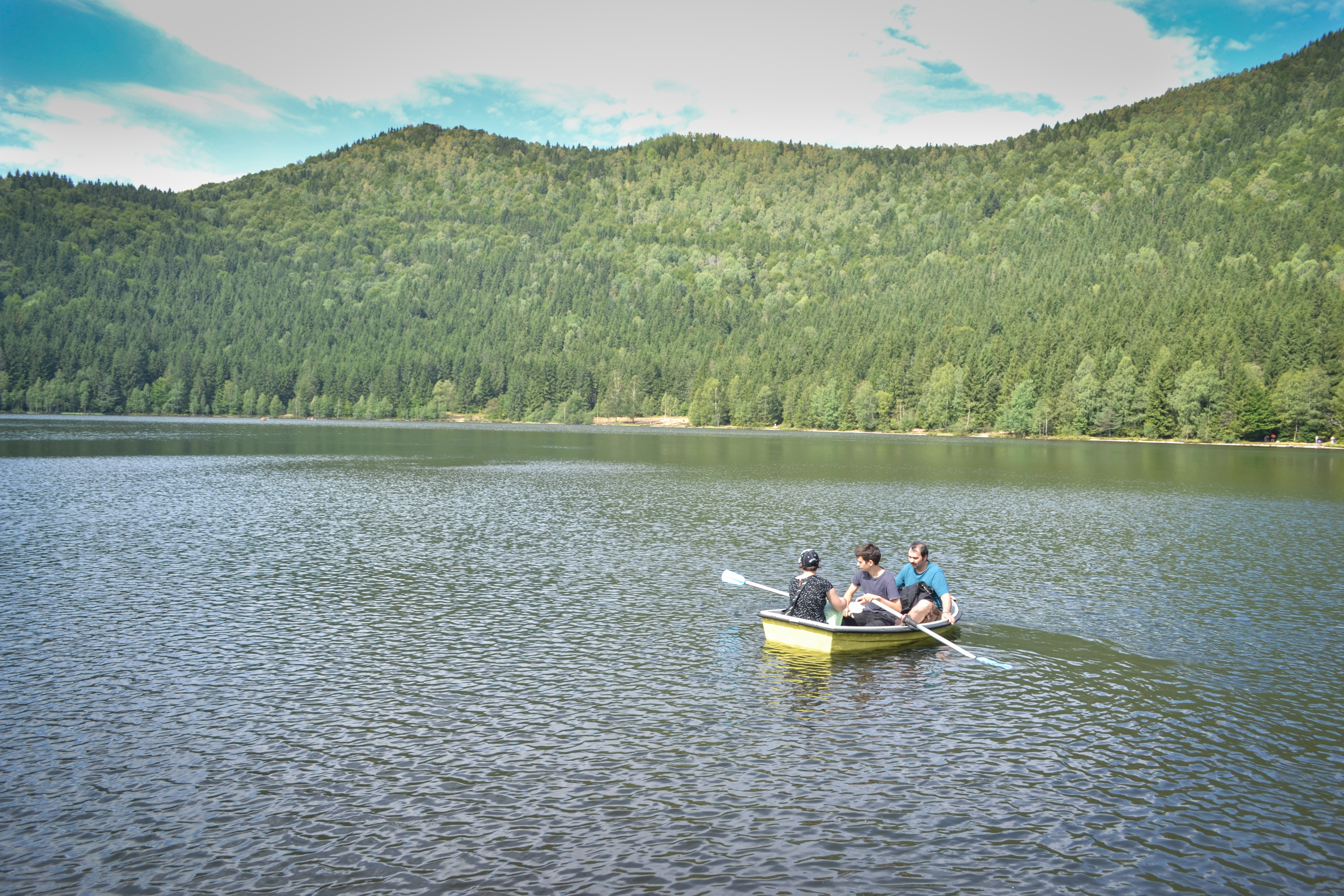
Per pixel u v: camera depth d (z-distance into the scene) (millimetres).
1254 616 17906
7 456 63781
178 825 8641
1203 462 77562
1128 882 7805
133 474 50094
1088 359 140500
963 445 111562
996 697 12727
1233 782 9875
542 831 8570
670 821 8789
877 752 10617
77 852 8102
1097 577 22234
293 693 12617
